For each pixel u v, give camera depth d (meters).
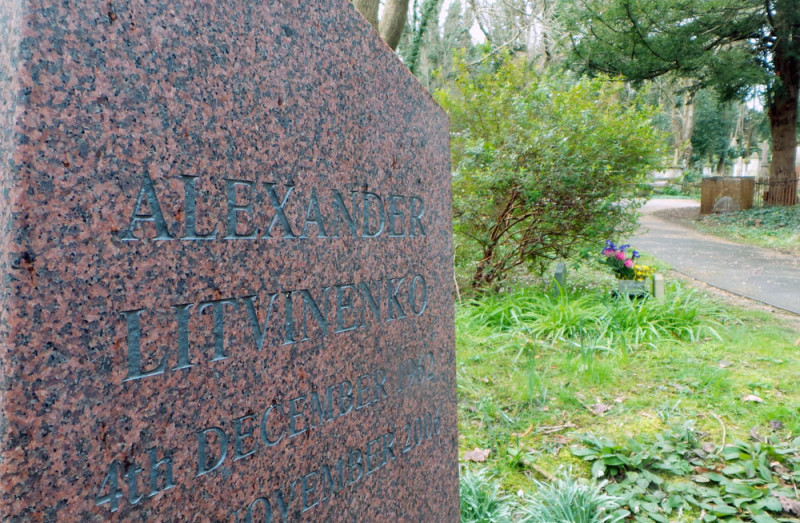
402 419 2.05
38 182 1.09
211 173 1.39
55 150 1.11
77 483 1.15
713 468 3.11
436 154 2.27
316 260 1.69
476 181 6.89
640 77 17.61
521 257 7.74
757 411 3.82
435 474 2.25
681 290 7.94
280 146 1.57
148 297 1.27
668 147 7.54
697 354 5.15
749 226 17.09
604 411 3.91
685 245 14.25
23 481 1.08
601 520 2.55
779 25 16.67
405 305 2.08
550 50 19.89
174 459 1.32
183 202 1.33
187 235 1.34
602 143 6.89
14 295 1.06
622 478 3.06
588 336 5.44
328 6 1.72
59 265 1.12
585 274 8.75
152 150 1.27
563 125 6.93
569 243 7.61
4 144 1.08
